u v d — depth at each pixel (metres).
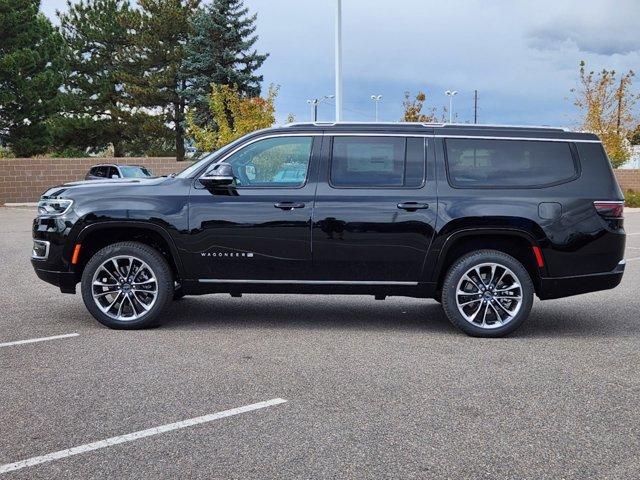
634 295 8.60
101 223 6.21
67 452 3.59
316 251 6.18
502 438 3.81
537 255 6.11
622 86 31.34
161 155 43.12
